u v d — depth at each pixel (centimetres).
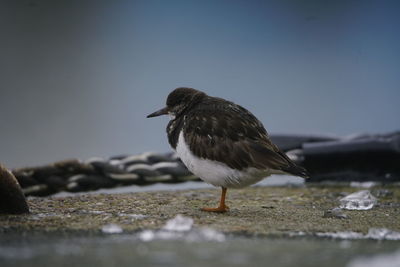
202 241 645
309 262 565
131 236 670
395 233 722
